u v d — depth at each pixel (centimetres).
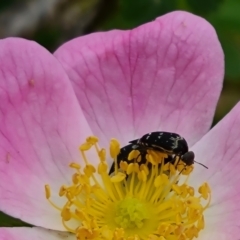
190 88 15
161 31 15
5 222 14
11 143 14
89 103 15
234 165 15
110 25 18
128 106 15
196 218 14
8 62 14
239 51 18
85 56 15
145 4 17
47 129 14
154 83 15
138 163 15
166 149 14
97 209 15
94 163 15
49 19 18
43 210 14
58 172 15
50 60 14
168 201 15
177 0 17
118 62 15
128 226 15
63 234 14
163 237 14
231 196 14
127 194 15
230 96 20
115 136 15
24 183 14
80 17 18
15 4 18
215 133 15
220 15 18
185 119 15
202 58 15
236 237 14
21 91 14
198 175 15
